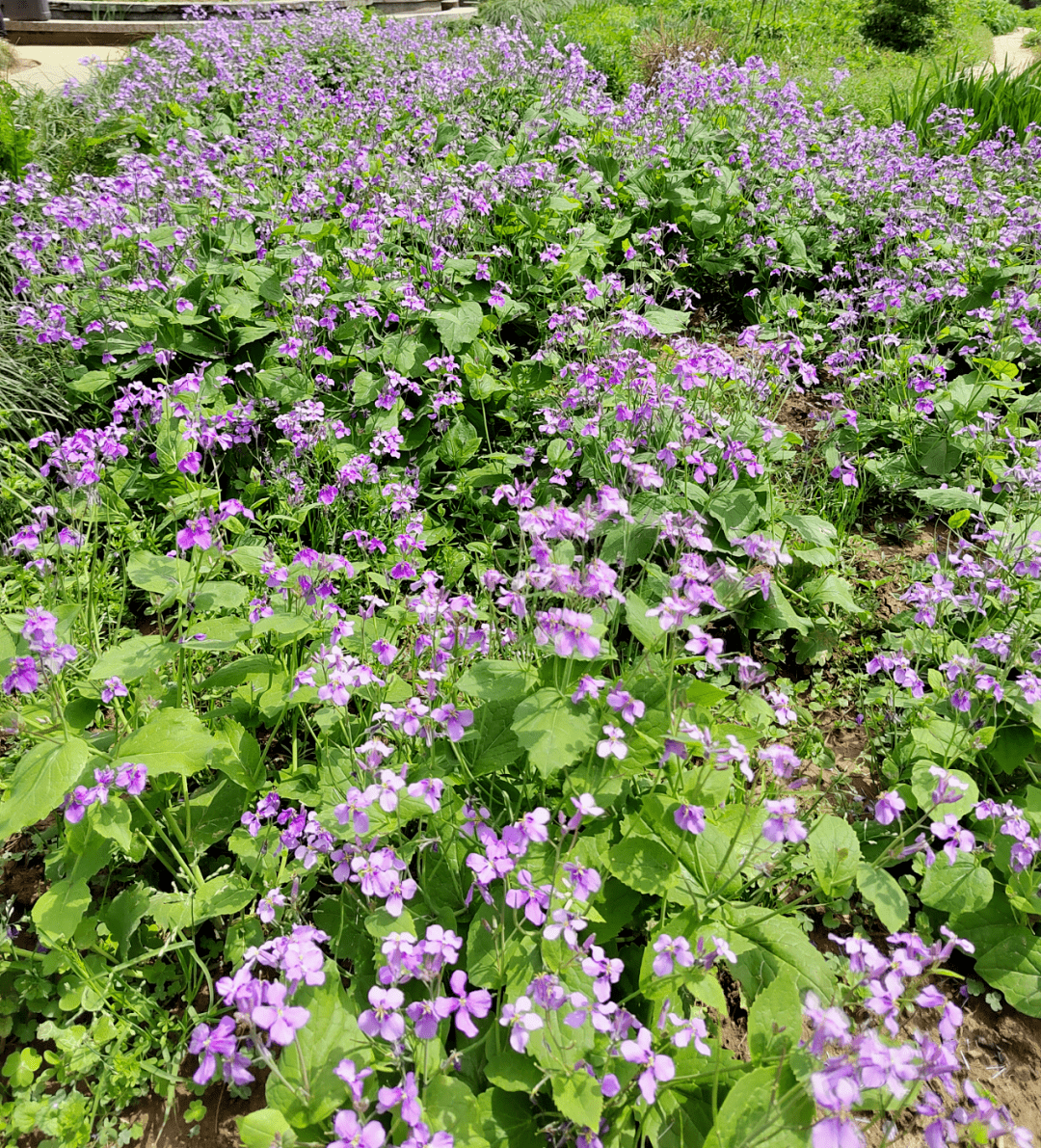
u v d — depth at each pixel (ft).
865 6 14.94
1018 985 2.23
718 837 2.13
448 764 2.29
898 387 4.13
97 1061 2.06
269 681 2.50
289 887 2.23
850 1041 1.52
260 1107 2.04
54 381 3.94
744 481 3.34
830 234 5.56
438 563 3.27
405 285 4.04
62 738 2.13
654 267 5.22
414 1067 1.82
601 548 3.15
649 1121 1.80
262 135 5.98
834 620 3.24
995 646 2.56
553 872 2.01
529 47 8.30
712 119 6.66
